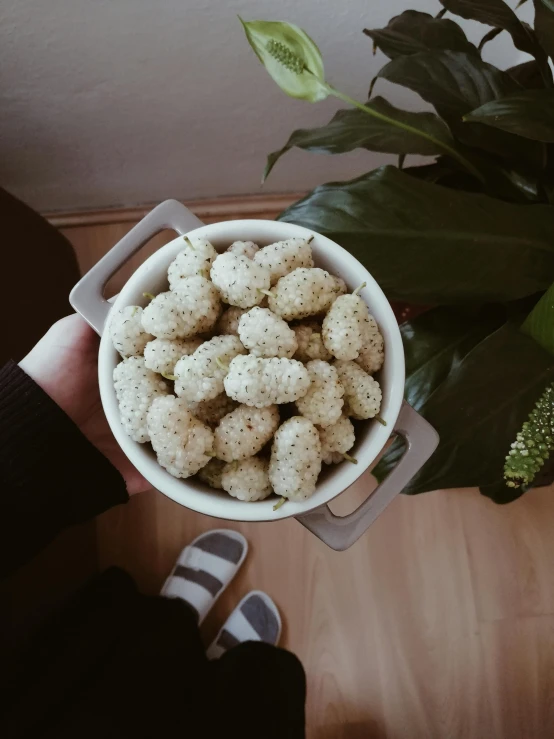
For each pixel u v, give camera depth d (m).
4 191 0.48
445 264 0.35
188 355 0.25
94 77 0.50
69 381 0.35
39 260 0.52
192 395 0.24
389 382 0.27
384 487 0.29
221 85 0.53
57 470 0.32
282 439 0.24
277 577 0.68
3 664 0.51
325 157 0.64
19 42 0.45
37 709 0.53
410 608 0.66
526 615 0.66
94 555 0.64
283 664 0.61
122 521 0.69
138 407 0.25
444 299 0.37
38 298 0.50
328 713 0.66
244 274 0.24
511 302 0.41
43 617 0.54
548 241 0.37
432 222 0.35
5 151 0.58
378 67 0.52
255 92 0.54
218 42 0.48
